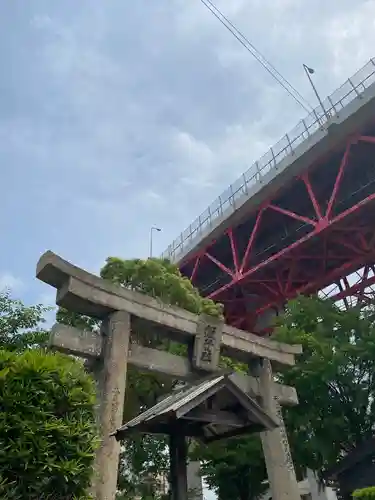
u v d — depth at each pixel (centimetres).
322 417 2047
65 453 471
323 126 2744
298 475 3180
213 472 2361
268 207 3222
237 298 4162
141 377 1805
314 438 2002
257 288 3919
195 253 3753
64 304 1027
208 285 4334
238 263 3572
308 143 2859
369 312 2330
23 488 432
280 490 1184
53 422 467
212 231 3569
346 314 2256
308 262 3609
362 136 2612
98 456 890
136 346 1100
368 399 2052
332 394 2111
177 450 694
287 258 3409
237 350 1317
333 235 3067
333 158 2881
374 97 2453
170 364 1148
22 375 477
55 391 489
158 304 1157
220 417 712
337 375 2066
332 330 2234
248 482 2266
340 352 2038
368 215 2898
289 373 2033
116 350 1017
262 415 721
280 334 2205
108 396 959
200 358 1178
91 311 1062
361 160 2878
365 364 2108
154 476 2022
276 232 3650
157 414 662
